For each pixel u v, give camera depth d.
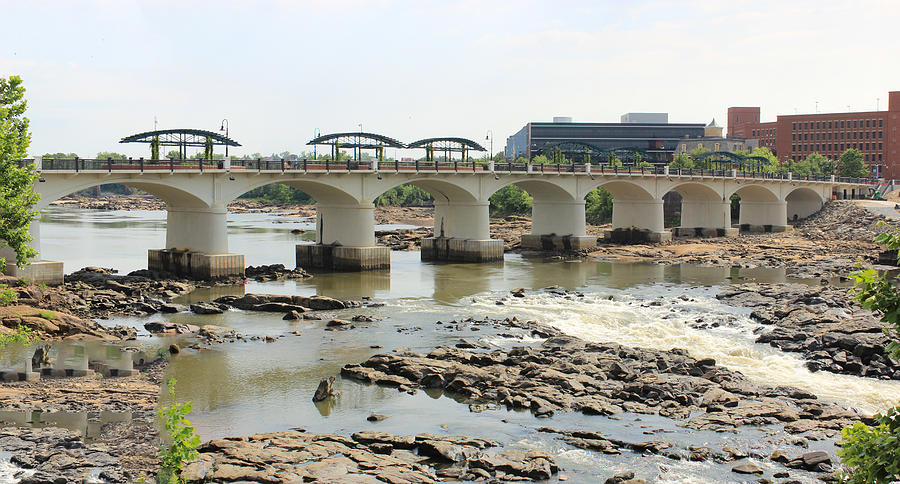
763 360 46.34
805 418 35.03
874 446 14.84
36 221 64.88
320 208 92.00
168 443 30.67
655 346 49.94
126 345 48.16
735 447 31.55
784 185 139.75
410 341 50.53
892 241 15.74
